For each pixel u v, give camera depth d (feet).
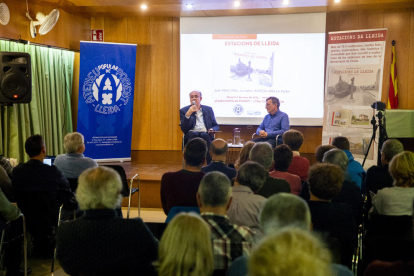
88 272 5.39
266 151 9.52
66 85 21.59
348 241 6.71
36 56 19.53
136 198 17.04
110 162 21.88
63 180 10.18
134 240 5.37
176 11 21.36
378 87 19.12
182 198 8.58
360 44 19.26
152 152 23.31
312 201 6.89
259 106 21.98
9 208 8.44
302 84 21.53
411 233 7.06
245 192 7.07
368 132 19.31
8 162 11.39
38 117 19.67
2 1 17.38
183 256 4.09
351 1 19.17
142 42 23.04
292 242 2.55
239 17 21.83
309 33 21.29
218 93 22.18
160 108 23.22
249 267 2.58
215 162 10.11
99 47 21.22
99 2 19.89
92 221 5.41
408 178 7.80
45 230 10.01
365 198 10.96
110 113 21.66
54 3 20.11
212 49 22.09
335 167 6.93
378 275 4.83
